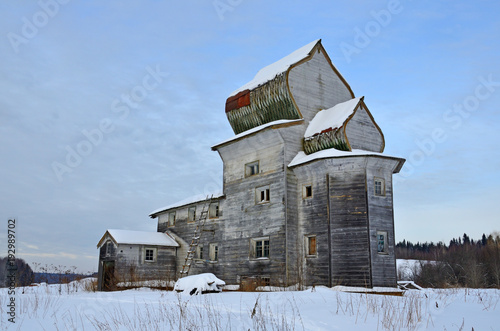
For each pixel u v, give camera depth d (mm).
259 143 31766
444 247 110062
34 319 13570
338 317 11719
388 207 27766
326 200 27859
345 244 26766
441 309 13055
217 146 34688
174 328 11141
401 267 79875
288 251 28406
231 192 34000
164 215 42469
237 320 11531
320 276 27312
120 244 35844
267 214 30328
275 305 13758
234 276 32031
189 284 19859
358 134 30047
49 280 33094
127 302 17031
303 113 31812
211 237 35219
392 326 10641
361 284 25812
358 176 27359
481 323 10938
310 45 34062
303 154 30625
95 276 39719
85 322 12789
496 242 88688
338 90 34625
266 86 32719
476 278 62688
